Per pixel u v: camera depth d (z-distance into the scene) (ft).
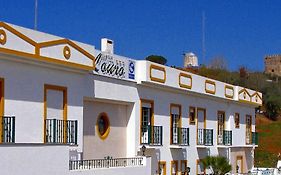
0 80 60.13
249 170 130.41
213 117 115.34
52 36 66.64
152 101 91.15
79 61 71.46
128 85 84.64
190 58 292.40
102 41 84.12
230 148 123.03
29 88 64.28
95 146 78.69
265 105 263.90
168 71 94.68
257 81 286.46
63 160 62.69
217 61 306.96
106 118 81.61
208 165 103.45
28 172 56.95
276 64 394.32
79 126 72.43
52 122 67.46
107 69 79.05
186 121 103.04
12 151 54.90
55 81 68.59
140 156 84.43
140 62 87.35
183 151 101.30
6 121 59.88
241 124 130.72
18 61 62.23
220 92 116.37
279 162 148.56
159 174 92.27
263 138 225.15
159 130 92.17
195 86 104.88
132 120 86.02
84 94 74.13
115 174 73.41
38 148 58.59
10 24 59.98
